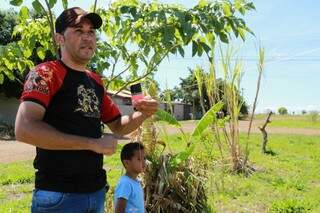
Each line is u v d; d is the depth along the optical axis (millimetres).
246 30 3762
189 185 6453
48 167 2426
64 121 2438
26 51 4328
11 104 30531
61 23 2553
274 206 7855
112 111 2957
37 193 2455
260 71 12039
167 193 6289
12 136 26672
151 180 6266
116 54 4219
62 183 2422
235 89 11680
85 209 2492
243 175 11305
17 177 10797
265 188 9930
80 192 2457
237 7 3840
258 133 29109
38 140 2219
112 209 5613
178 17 3502
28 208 7844
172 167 6355
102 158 2637
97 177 2572
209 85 10469
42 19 4332
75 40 2516
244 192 9320
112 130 3027
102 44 4230
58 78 2436
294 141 23453
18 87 28031
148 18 3643
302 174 12203
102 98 2799
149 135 6352
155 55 4008
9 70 4422
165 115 6535
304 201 8352
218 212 7754
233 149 11656
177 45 3859
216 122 9617
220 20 3670
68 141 2246
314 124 46719
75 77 2523
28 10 3830
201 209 6684
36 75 2365
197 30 3656
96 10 4141
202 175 6805
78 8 2617
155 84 6090
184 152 6355
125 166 4312
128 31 3947
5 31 27469
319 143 22734
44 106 2338
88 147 2293
